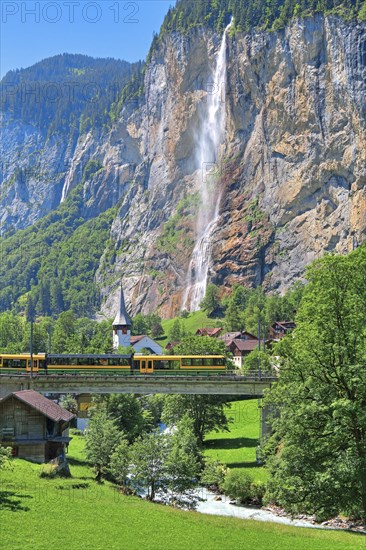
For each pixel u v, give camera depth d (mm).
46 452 76250
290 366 57906
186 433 84000
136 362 113125
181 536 49094
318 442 55469
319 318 55438
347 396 54188
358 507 55531
